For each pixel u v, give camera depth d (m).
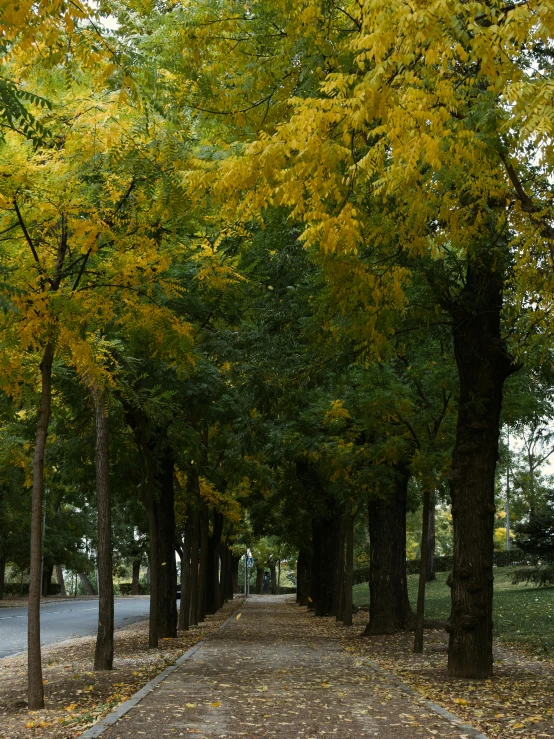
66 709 9.29
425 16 5.94
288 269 14.33
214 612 36.25
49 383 10.31
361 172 7.88
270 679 11.67
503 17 6.20
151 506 17.83
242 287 14.88
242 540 49.97
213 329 15.78
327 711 8.88
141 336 10.99
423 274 11.31
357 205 9.05
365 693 10.30
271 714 8.64
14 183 9.04
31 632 9.62
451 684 11.21
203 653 15.88
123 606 47.41
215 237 12.30
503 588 34.91
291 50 9.80
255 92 10.46
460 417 12.52
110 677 12.13
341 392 17.06
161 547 20.92
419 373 15.80
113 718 8.23
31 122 7.16
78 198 9.71
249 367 15.23
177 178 9.91
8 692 11.11
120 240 10.29
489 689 10.73
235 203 7.80
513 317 10.95
